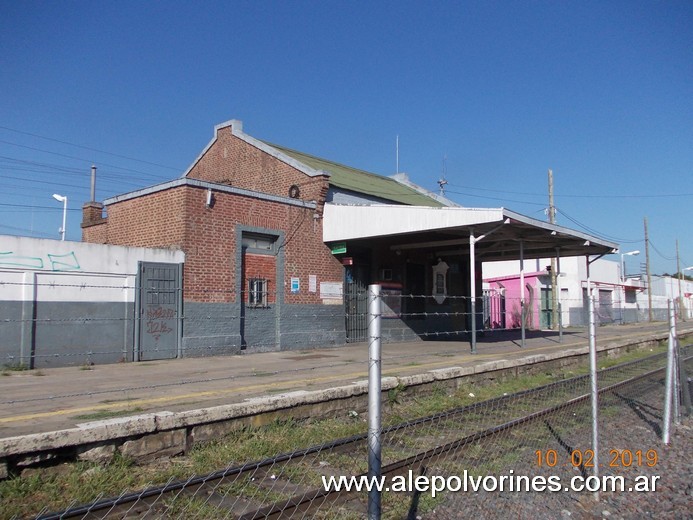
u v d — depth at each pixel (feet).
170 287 40.09
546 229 48.65
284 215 48.11
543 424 26.22
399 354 43.34
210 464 18.63
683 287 205.57
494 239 54.03
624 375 43.91
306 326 48.93
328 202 52.95
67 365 35.40
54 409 21.27
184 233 40.98
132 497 12.95
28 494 15.53
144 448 18.63
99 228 56.03
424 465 19.56
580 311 111.86
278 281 47.21
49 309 35.06
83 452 17.35
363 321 55.77
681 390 30.78
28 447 15.99
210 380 28.76
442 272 66.69
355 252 55.57
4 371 32.35
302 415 23.97
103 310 37.09
